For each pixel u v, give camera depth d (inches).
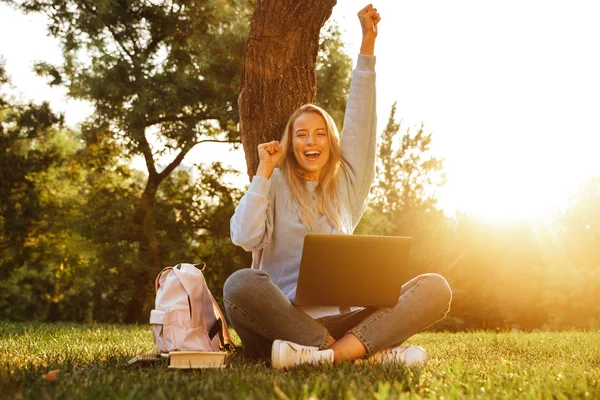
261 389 81.0
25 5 661.9
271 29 167.3
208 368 104.0
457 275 594.9
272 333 117.0
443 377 97.4
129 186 779.4
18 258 847.1
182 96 667.4
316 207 134.9
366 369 101.7
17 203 788.0
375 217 756.0
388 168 1071.6
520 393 84.7
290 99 168.7
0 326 284.0
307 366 106.2
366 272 113.7
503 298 569.9
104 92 656.4
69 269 930.1
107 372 99.8
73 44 666.8
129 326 358.0
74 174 856.3
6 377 87.2
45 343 187.6
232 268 752.3
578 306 550.6
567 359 146.8
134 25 688.4
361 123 145.1
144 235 723.4
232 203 762.2
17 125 767.7
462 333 333.1
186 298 117.6
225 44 659.4
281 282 129.7
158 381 87.9
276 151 134.2
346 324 123.9
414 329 120.3
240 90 174.6
